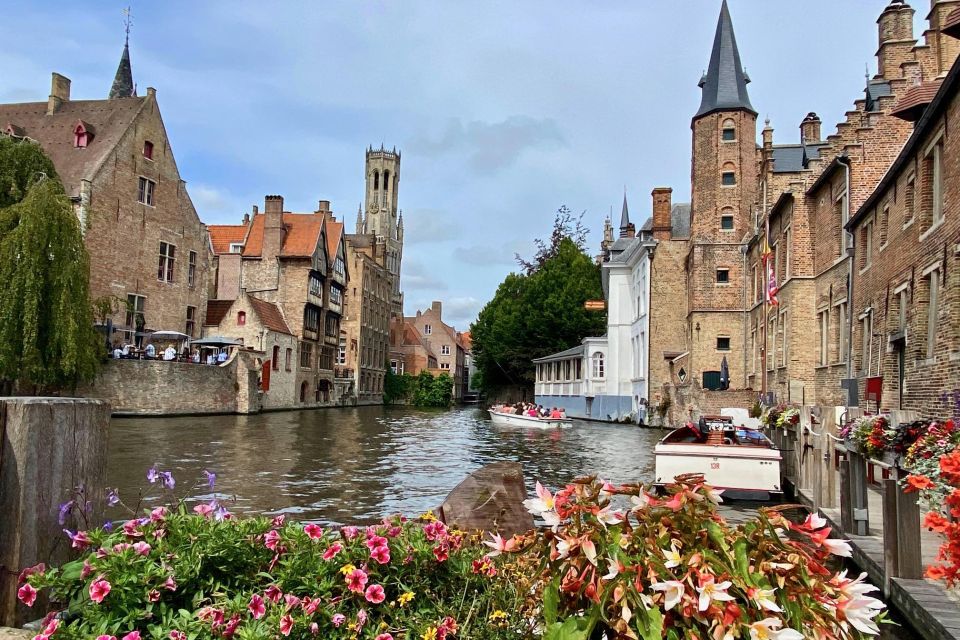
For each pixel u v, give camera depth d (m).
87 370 28.31
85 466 4.01
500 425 40.31
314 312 56.56
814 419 11.60
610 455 22.42
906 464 9.13
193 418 34.94
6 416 3.64
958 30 12.87
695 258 38.38
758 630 2.60
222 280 54.88
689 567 2.78
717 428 15.12
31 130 41.81
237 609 3.22
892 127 21.53
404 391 85.50
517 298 65.00
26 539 3.60
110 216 39.75
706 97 39.78
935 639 5.55
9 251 26.47
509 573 3.99
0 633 3.37
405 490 13.84
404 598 3.46
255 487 13.70
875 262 18.42
